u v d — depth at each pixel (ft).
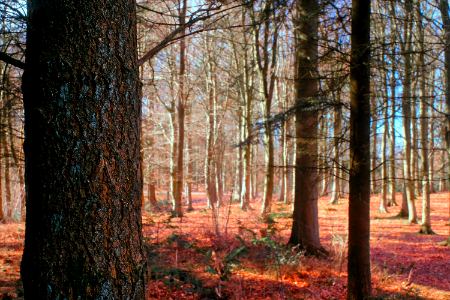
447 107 33.60
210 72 68.13
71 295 5.22
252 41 53.01
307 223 28.14
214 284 18.48
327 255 27.71
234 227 36.99
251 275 21.27
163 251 24.50
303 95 27.66
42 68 5.42
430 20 19.43
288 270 22.03
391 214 61.52
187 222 43.32
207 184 65.51
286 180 73.82
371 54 17.11
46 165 5.32
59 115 5.35
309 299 18.10
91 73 5.50
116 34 5.81
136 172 6.04
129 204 5.83
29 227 5.42
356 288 16.37
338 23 19.77
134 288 5.78
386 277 23.54
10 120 20.54
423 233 43.34
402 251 33.37
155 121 70.23
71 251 5.25
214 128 69.10
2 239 31.24
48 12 5.47
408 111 37.70
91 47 5.52
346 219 54.24
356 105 16.75
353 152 16.74
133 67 6.17
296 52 29.40
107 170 5.53
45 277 5.20
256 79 75.00
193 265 21.08
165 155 80.69
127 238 5.76
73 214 5.29
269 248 25.36
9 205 49.39
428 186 43.52
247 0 13.61
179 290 17.90
